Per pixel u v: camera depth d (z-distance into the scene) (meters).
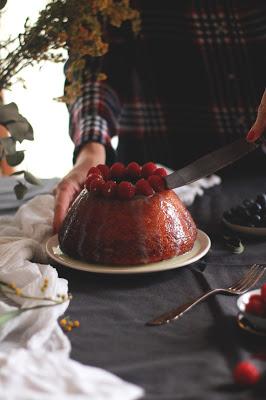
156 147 1.62
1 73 0.96
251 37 1.52
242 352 0.67
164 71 1.57
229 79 1.55
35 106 3.32
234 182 1.39
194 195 1.26
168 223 0.93
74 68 1.01
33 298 0.74
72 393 0.59
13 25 2.87
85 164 1.17
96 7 0.94
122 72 1.50
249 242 1.03
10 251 0.89
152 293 0.85
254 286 0.85
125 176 0.98
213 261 0.95
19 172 0.94
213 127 1.58
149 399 0.60
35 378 0.60
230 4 1.51
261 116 0.95
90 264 0.92
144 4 1.52
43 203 1.09
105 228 0.91
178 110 1.58
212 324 0.75
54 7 0.93
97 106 1.38
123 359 0.68
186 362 0.66
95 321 0.77
